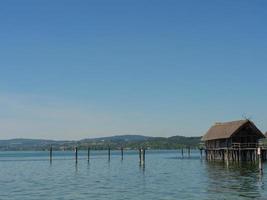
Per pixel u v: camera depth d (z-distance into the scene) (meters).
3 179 75.38
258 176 71.25
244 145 108.31
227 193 51.59
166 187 58.34
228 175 74.06
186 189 55.72
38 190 57.59
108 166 112.31
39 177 78.88
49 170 99.31
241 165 98.06
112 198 49.31
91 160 155.75
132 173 85.00
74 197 50.56
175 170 91.00
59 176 80.56
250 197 48.38
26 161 155.38
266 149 108.00
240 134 109.50
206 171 84.75
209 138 119.75
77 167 109.75
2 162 148.25
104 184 64.12
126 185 62.12
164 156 195.50
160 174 80.81
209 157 125.44
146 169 97.12
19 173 90.31
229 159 111.00
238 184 60.41
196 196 49.47
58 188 59.66
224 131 113.06
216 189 55.28
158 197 49.22
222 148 112.75
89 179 73.12
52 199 49.25
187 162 124.50
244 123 108.06
